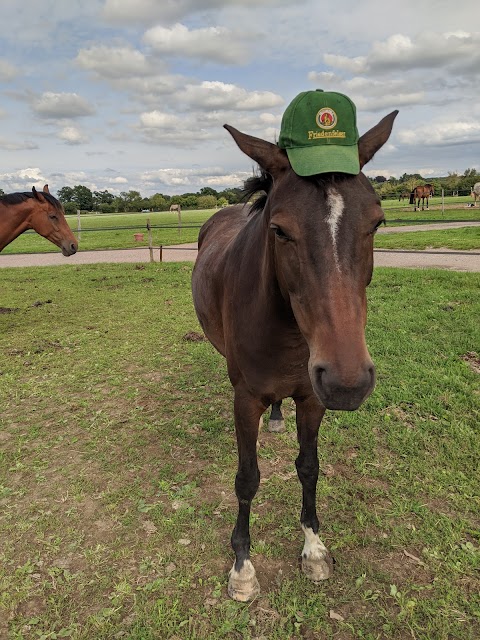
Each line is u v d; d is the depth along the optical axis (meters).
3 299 9.23
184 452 3.55
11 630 2.13
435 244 13.57
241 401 2.26
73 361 5.60
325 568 2.34
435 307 6.69
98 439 3.78
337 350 1.47
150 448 3.62
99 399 4.51
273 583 2.34
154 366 5.32
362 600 2.21
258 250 2.08
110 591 2.33
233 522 2.76
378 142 1.88
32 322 7.44
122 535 2.71
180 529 2.72
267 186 2.13
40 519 2.86
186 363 5.36
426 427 3.58
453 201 39.44
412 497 2.87
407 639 2.01
